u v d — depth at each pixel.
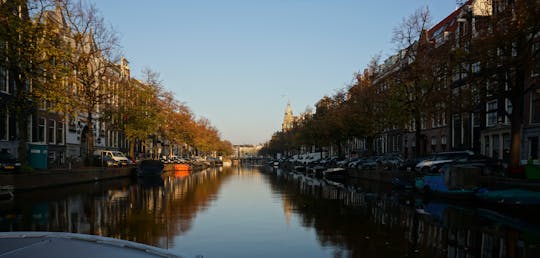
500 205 15.52
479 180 18.42
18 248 4.21
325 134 46.50
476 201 17.95
